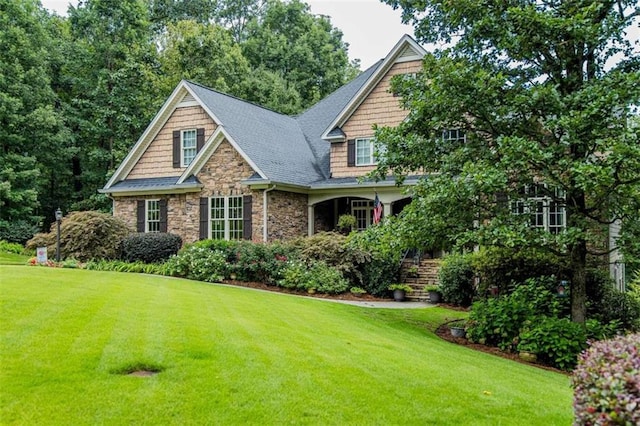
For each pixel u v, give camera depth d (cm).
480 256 1305
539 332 859
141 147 2225
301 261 1560
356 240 1072
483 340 954
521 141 823
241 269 1577
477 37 948
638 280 1802
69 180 3262
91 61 3045
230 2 4691
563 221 1505
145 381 489
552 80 956
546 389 603
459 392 530
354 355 641
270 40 4112
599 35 852
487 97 936
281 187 1834
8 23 2705
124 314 754
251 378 512
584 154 880
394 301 1493
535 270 1220
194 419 419
